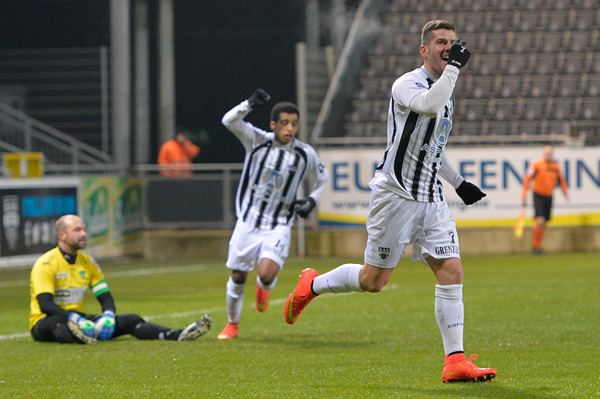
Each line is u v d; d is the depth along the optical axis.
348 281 16.88
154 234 56.94
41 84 69.00
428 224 16.03
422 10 81.19
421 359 19.08
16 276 46.28
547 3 80.50
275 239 23.30
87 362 19.56
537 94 73.19
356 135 69.19
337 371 17.59
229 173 56.62
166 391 15.69
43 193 48.91
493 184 54.03
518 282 37.81
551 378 16.23
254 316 28.69
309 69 65.75
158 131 71.75
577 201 54.00
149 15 71.38
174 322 27.70
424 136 15.56
